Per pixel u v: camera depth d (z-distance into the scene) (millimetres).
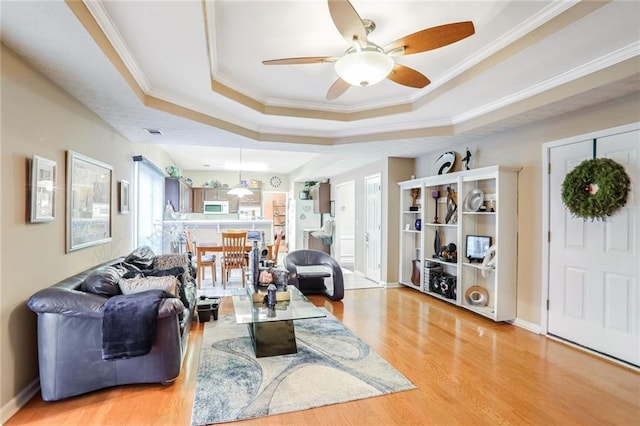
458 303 4406
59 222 2646
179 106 3402
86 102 2984
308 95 3723
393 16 2205
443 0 2039
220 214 10625
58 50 2059
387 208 5836
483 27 2330
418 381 2555
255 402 2262
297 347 3178
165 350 2438
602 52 2414
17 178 2127
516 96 3268
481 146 4375
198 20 2012
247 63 2926
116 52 2301
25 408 2174
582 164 3074
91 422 2051
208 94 3260
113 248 3879
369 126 4473
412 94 3676
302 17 2229
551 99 2957
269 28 2363
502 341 3361
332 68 3021
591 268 3111
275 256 6516
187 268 4227
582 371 2727
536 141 3643
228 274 6398
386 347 3193
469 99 3432
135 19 2000
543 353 3070
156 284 2664
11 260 2080
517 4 2074
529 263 3727
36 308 2160
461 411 2182
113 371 2354
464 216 4422
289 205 11242
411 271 5758
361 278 6703
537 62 2574
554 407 2230
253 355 3002
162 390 2404
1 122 1979
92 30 1924
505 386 2490
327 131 4734
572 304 3281
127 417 2102
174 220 6898
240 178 10352
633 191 2781
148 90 3072
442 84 3291
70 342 2252
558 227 3420
